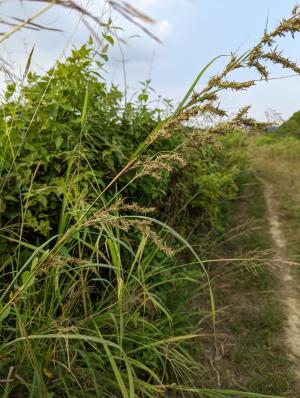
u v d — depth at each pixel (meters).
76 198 2.53
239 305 4.75
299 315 4.78
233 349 3.89
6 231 2.68
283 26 1.42
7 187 2.79
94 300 3.15
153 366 2.96
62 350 2.21
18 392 2.24
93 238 3.01
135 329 2.97
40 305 2.19
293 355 4.02
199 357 3.62
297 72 1.44
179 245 4.20
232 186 7.45
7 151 2.71
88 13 0.79
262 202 9.45
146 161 1.64
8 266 2.72
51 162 2.93
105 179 3.35
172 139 3.88
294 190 10.62
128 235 3.39
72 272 2.82
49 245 2.97
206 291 4.87
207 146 5.46
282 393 3.42
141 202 3.66
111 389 2.65
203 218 5.46
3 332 2.40
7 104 2.89
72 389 2.26
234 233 7.07
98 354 2.65
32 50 1.72
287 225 7.98
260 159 14.50
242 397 3.27
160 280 3.52
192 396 2.83
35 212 2.90
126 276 3.09
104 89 3.50
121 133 3.70
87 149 3.05
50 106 2.98
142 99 3.91
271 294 5.16
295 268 5.90
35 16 0.85
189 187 4.80
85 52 3.12
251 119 1.54
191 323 3.80
